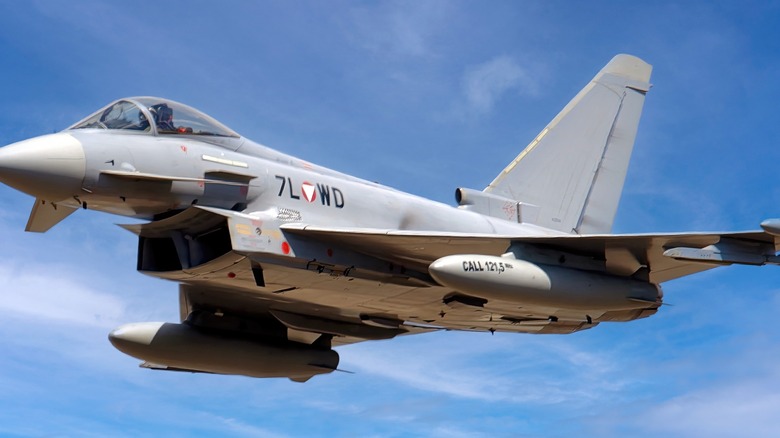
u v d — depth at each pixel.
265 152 11.89
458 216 13.32
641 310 13.34
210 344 13.00
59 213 11.47
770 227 9.75
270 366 13.53
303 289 11.88
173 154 10.77
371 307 12.88
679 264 12.10
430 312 13.13
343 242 11.30
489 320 13.67
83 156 10.24
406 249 11.48
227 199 10.98
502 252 11.81
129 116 11.02
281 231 10.95
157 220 11.18
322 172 12.39
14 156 9.98
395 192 12.90
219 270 10.98
